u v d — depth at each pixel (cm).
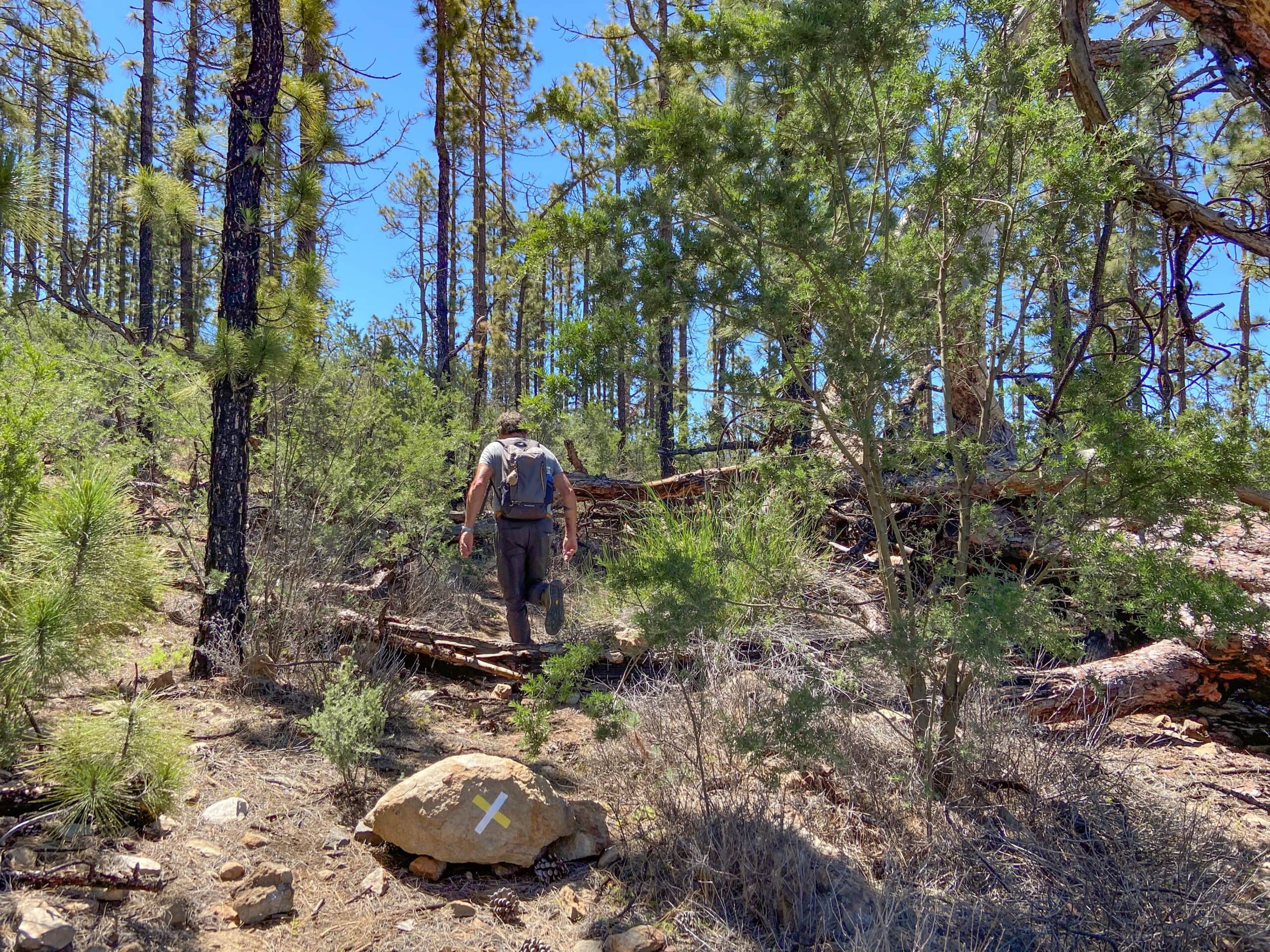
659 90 668
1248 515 318
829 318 324
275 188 425
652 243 293
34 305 511
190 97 1195
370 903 246
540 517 495
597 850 291
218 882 238
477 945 231
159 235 525
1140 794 339
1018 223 326
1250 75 421
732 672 402
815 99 322
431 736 388
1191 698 451
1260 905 274
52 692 293
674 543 523
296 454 482
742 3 337
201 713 358
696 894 261
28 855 220
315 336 481
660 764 346
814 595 502
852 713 355
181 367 452
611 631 534
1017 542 401
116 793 229
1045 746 349
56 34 1012
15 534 246
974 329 357
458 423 743
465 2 1316
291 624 428
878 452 331
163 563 278
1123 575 318
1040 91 320
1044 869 279
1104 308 339
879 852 291
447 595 600
